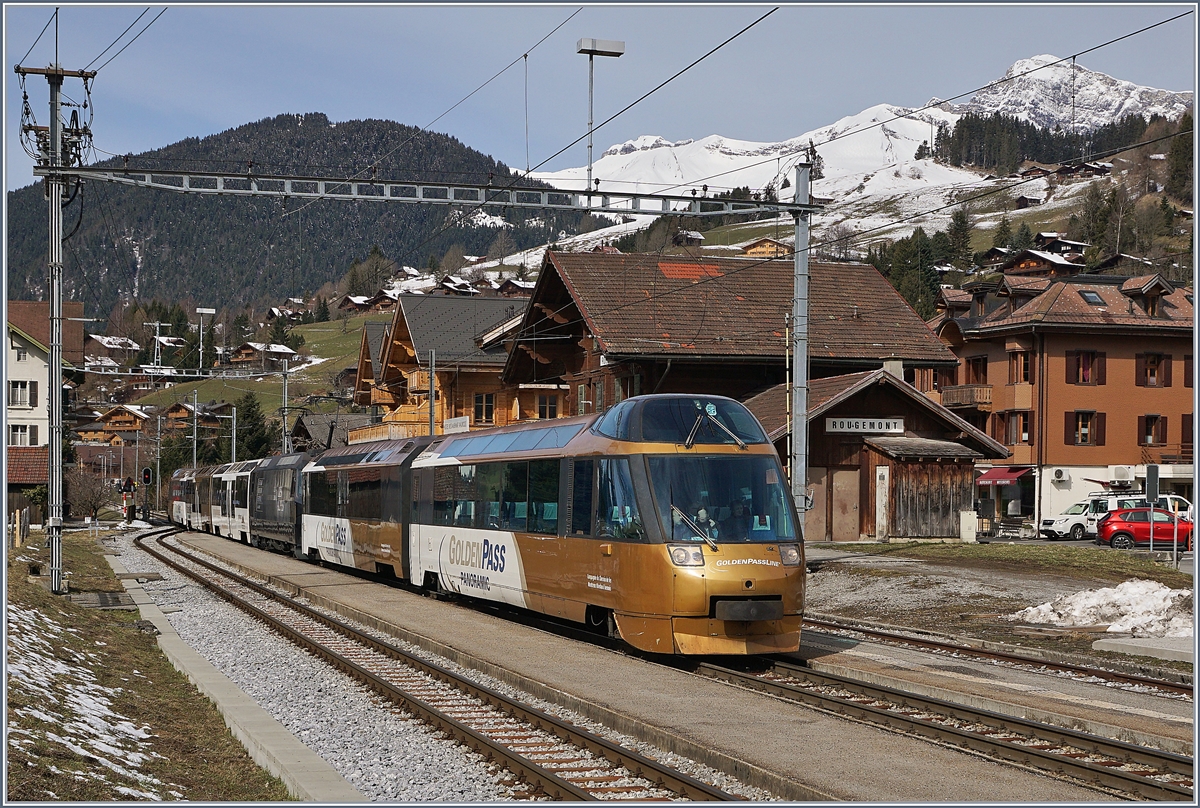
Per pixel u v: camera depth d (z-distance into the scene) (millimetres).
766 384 42156
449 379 55156
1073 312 56656
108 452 124500
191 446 107062
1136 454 57438
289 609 23891
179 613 23156
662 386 40312
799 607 15891
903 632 20312
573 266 43250
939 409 39625
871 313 44875
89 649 16562
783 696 13305
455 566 23094
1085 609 20359
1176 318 58000
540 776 9516
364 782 9773
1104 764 10219
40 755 9344
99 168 22500
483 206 21953
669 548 15586
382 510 28094
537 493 19391
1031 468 56844
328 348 195500
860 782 9180
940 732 11102
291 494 38938
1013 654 16891
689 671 15141
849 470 39219
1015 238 189750
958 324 61375
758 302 43906
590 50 22125
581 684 13789
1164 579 26312
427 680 14891
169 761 10570
